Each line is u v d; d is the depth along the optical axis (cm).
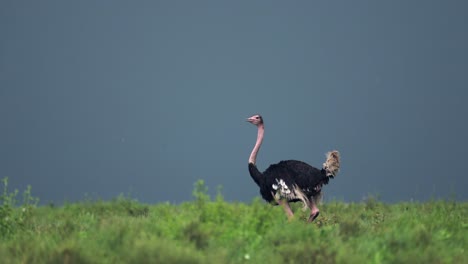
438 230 3838
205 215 3825
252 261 3253
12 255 3275
